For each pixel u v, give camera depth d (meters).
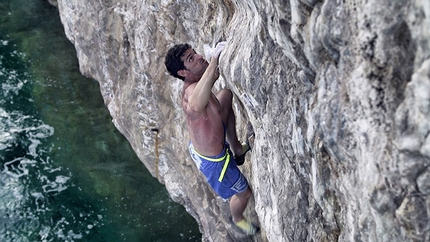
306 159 3.96
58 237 8.77
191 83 4.62
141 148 8.98
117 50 8.68
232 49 4.76
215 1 5.70
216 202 7.33
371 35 2.73
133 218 8.98
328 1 2.96
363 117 2.92
